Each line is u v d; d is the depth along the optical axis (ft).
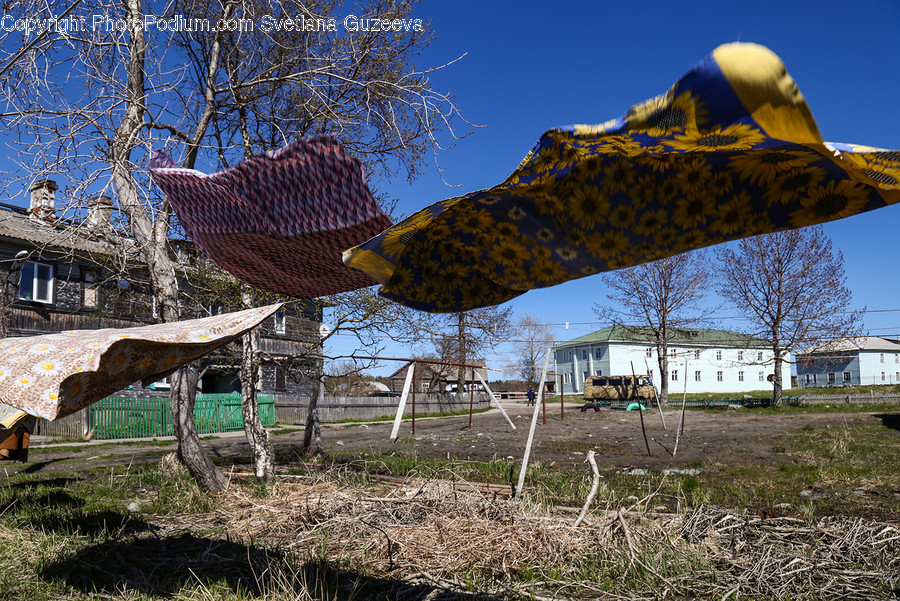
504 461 34.88
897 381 224.94
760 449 45.47
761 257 103.81
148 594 12.96
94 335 10.18
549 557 15.31
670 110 4.55
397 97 27.12
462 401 126.72
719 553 15.40
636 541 15.87
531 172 6.56
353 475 26.91
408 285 9.03
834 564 14.44
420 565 14.80
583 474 30.63
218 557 15.67
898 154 4.56
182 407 24.82
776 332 106.42
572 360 216.33
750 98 4.09
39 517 19.84
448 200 6.91
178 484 25.88
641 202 6.64
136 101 22.34
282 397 91.09
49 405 8.64
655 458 40.57
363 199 8.18
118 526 19.13
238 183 8.79
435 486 20.93
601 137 5.27
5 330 32.91
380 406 105.19
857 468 32.48
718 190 6.17
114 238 24.11
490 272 8.57
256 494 23.52
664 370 114.52
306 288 11.52
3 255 57.62
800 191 5.81
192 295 31.24
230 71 27.71
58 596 12.90
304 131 30.78
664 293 110.52
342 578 14.11
